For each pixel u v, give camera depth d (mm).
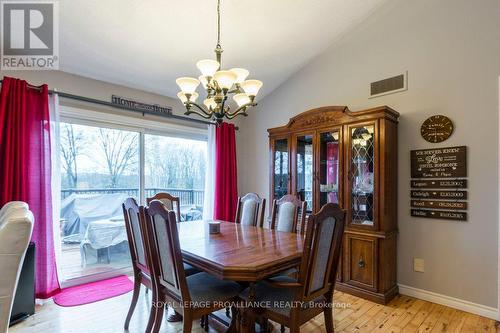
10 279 1127
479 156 2455
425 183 2734
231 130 4316
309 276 1588
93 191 3260
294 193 3445
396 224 2885
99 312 2439
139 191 3621
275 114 4156
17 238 1125
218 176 4125
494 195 2385
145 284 2111
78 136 3154
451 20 2625
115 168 3428
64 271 3045
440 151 2652
